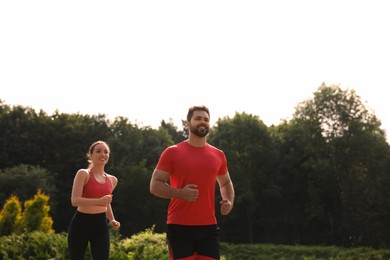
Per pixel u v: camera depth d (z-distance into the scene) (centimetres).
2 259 779
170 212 431
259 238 4619
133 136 5238
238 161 4750
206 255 419
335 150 4425
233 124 4900
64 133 4766
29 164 4622
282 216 4556
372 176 4291
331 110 4481
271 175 4669
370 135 4366
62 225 4538
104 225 536
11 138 4606
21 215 1609
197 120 428
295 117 4744
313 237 4503
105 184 539
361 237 4078
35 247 818
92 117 5150
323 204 4412
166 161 422
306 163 4403
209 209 426
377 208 4078
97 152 541
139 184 4438
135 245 832
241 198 4400
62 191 4584
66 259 783
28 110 4875
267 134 4831
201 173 420
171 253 423
